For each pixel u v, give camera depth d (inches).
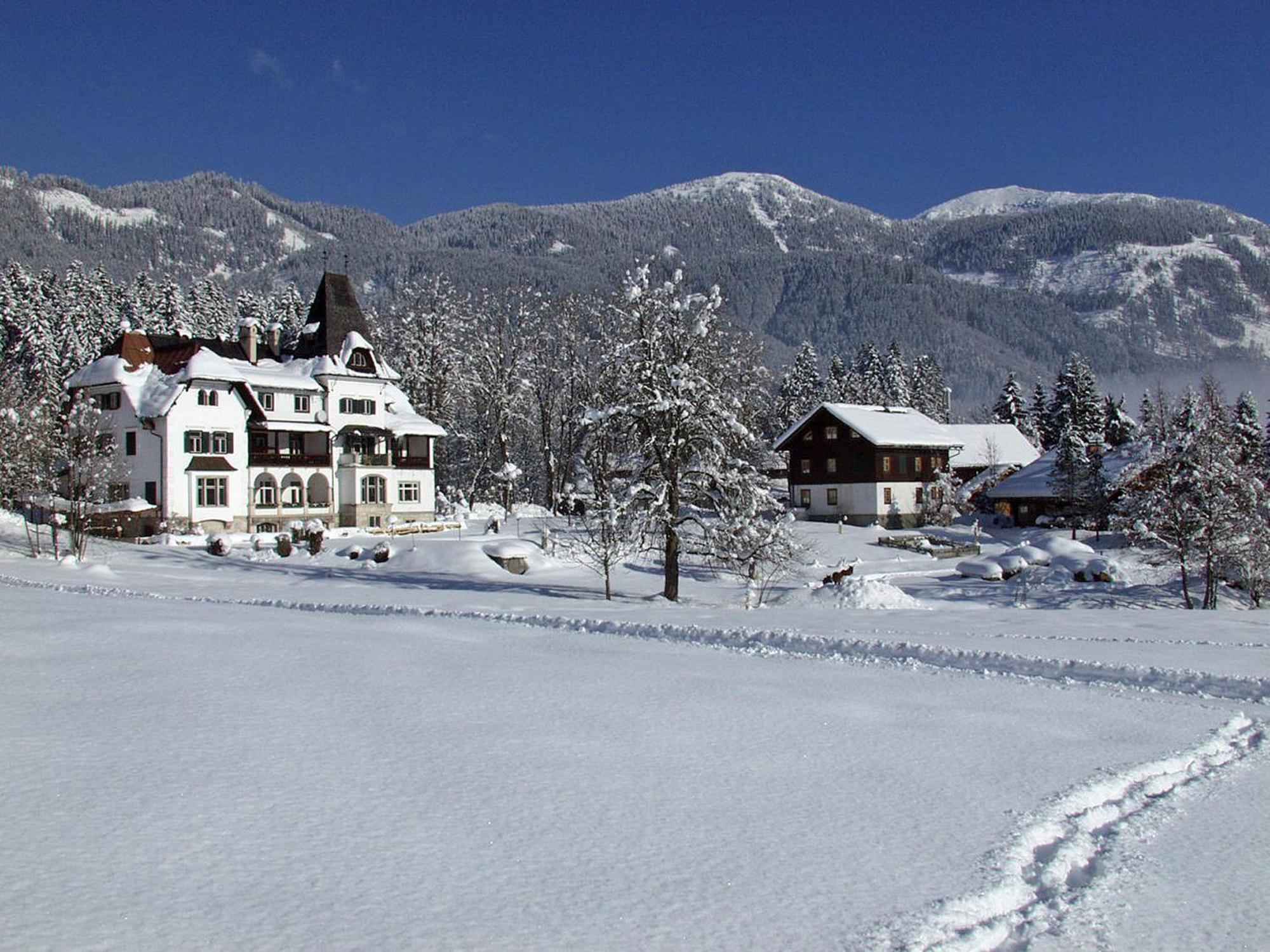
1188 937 269.9
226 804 338.6
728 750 442.9
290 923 250.8
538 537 2361.0
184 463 2453.2
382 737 438.3
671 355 1425.9
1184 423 1772.9
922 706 559.2
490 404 3255.4
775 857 312.5
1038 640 836.0
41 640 681.6
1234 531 1608.0
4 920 244.4
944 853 320.8
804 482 3181.6
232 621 856.3
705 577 1887.3
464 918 258.7
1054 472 2891.2
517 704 520.4
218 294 4842.5
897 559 2272.4
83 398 2289.6
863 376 5236.2
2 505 2381.9
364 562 1998.0
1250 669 679.7
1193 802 394.3
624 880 289.4
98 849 293.6
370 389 2874.0
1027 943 266.2
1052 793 391.2
